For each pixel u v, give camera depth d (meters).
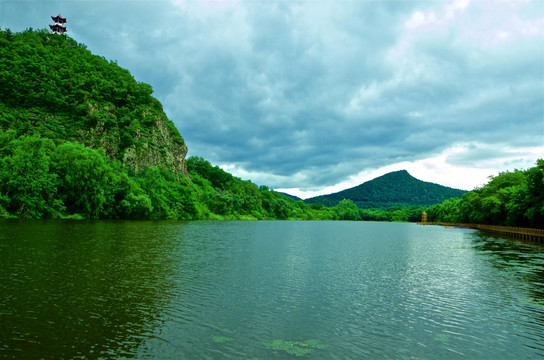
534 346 13.81
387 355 12.63
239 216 198.25
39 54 149.62
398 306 19.14
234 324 15.40
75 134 123.25
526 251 47.81
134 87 182.00
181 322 15.38
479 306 19.41
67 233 48.22
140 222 92.12
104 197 92.88
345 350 12.94
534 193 68.38
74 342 12.68
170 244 44.44
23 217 75.12
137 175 132.62
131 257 31.86
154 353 12.01
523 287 24.20
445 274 29.25
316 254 42.03
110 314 16.02
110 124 137.88
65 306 16.80
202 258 34.09
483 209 109.62
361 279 26.59
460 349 13.39
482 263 35.97
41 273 23.31
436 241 67.19
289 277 26.42
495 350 13.39
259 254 39.53
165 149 169.75
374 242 64.31
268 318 16.44
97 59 181.25
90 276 23.25
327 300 20.09
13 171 74.75
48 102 128.00
